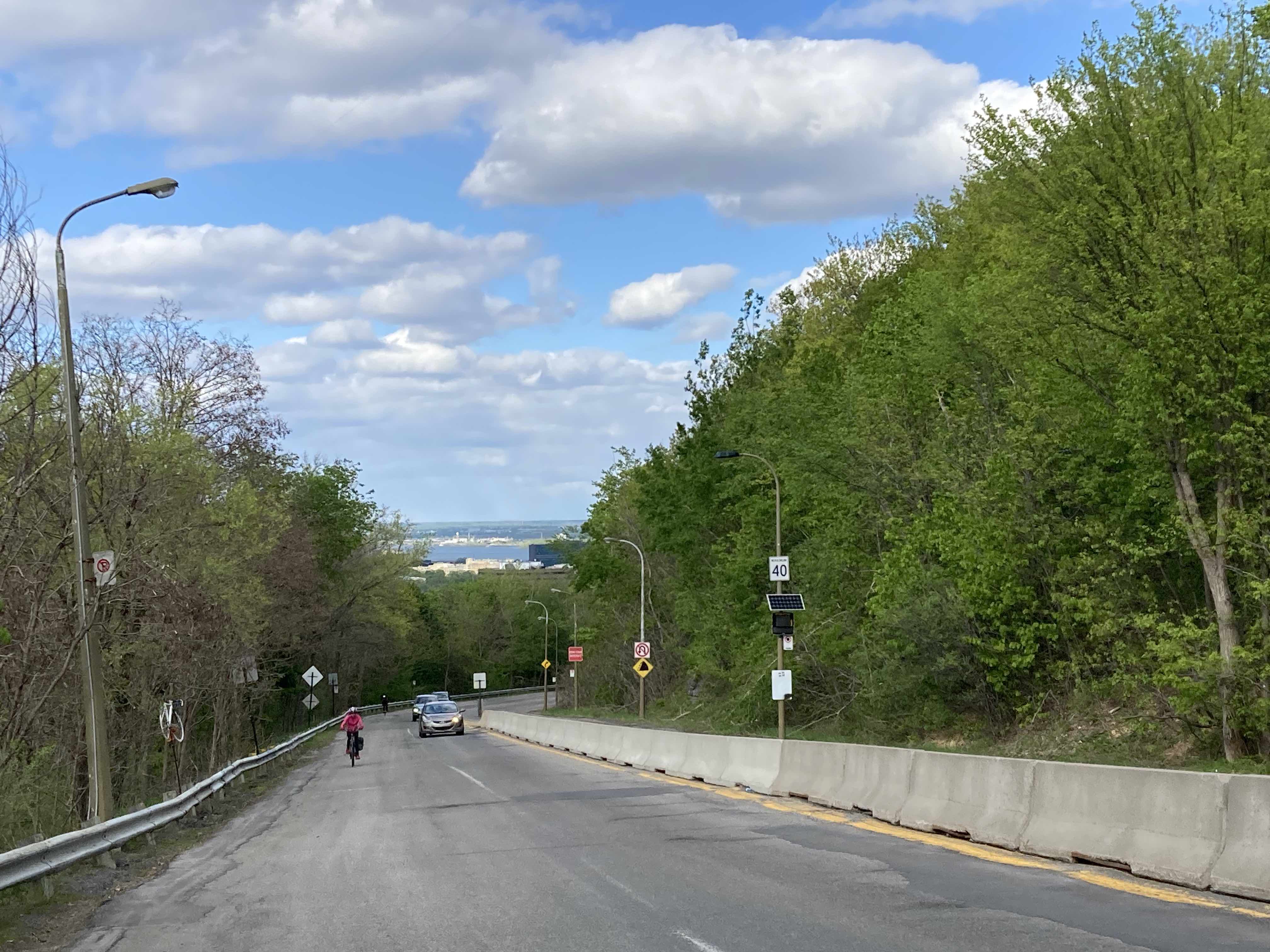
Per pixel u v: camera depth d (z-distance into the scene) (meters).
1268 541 19.61
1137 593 22.95
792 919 8.45
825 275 56.38
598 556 74.88
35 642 19.19
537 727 45.56
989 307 24.48
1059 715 26.56
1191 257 19.83
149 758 35.03
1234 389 19.73
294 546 50.47
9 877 10.37
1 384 18.11
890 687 30.59
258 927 9.44
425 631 133.25
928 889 9.45
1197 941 7.13
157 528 28.78
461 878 11.36
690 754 24.55
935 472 27.73
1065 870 10.02
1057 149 22.55
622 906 9.30
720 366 53.75
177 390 40.34
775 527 38.09
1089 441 24.53
